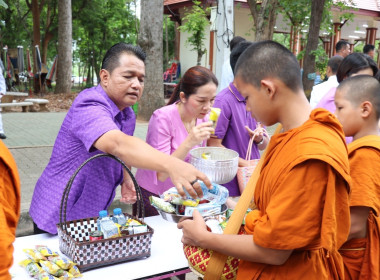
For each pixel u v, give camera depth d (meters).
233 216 1.64
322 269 1.50
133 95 2.21
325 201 1.33
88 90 2.19
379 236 1.92
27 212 4.41
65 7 17.69
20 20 25.09
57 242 2.22
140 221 2.14
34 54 20.86
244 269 1.56
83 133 1.97
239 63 1.56
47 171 2.35
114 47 2.21
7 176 1.25
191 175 1.61
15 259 2.02
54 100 16.16
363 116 2.08
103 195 2.35
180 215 2.11
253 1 10.24
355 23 21.53
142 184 2.83
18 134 8.88
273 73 1.47
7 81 21.03
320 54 10.65
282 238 1.35
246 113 3.11
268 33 10.11
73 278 1.84
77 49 33.28
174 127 2.62
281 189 1.36
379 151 1.88
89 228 2.13
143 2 10.61
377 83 2.09
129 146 1.77
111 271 1.92
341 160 1.34
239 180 2.68
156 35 10.78
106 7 26.22
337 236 1.45
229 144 3.16
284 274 1.48
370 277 1.90
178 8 19.09
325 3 11.23
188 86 2.54
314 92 4.72
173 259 2.06
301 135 1.39
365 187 1.83
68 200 2.23
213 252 1.63
